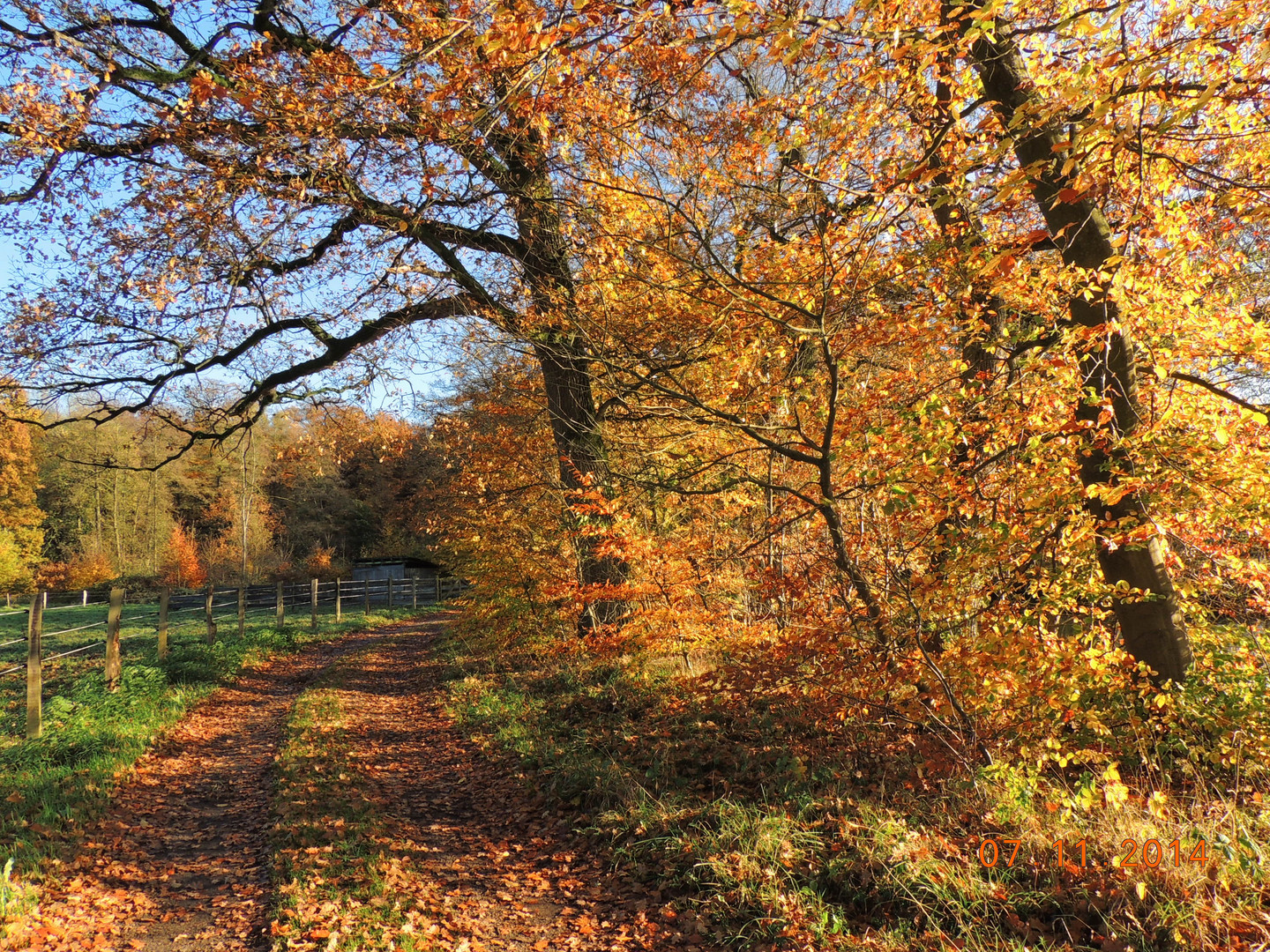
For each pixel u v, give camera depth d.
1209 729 5.07
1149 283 5.72
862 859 4.38
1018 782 4.66
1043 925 3.66
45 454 43.44
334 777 7.45
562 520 11.88
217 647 16.53
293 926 4.41
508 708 9.95
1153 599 5.54
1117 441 5.28
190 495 48.94
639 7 4.36
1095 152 4.27
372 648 19.42
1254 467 5.53
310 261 11.77
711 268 7.64
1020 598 5.55
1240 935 3.26
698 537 8.98
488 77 6.67
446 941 4.35
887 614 5.93
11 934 4.36
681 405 8.86
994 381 6.02
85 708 10.00
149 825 6.62
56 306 10.70
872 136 6.88
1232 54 4.12
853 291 6.37
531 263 10.96
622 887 4.98
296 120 8.15
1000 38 5.51
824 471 5.88
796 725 6.88
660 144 8.52
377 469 42.47
